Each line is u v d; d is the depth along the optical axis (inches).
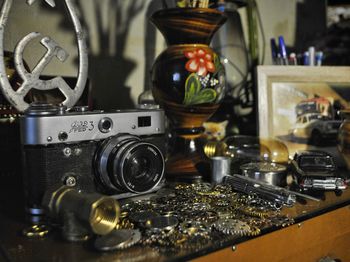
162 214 10.9
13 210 12.6
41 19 16.3
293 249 10.5
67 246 9.3
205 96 14.7
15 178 14.6
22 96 12.6
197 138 15.8
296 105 18.3
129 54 19.2
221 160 14.0
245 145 16.4
